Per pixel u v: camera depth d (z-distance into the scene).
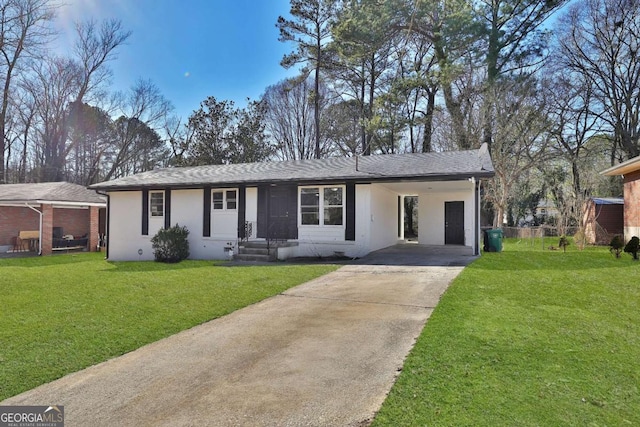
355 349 4.16
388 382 3.34
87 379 3.65
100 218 21.03
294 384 3.38
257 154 29.16
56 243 18.34
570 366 3.64
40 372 3.82
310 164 15.48
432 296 6.43
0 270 11.13
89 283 8.59
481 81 22.36
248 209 14.02
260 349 4.29
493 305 5.79
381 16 20.75
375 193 13.19
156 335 4.91
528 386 3.22
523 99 21.55
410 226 24.38
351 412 2.87
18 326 5.34
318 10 24.22
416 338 4.43
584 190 21.42
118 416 2.93
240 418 2.84
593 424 2.68
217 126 29.19
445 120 24.03
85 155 31.91
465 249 13.99
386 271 9.16
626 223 16.17
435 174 11.10
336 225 12.85
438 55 22.73
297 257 12.95
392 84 23.44
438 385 3.24
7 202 16.92
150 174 17.28
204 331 5.04
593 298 6.41
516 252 13.88
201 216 14.62
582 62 24.39
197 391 3.32
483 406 2.88
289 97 33.75
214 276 9.15
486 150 14.37
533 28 21.16
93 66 29.20
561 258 11.77
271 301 6.56
